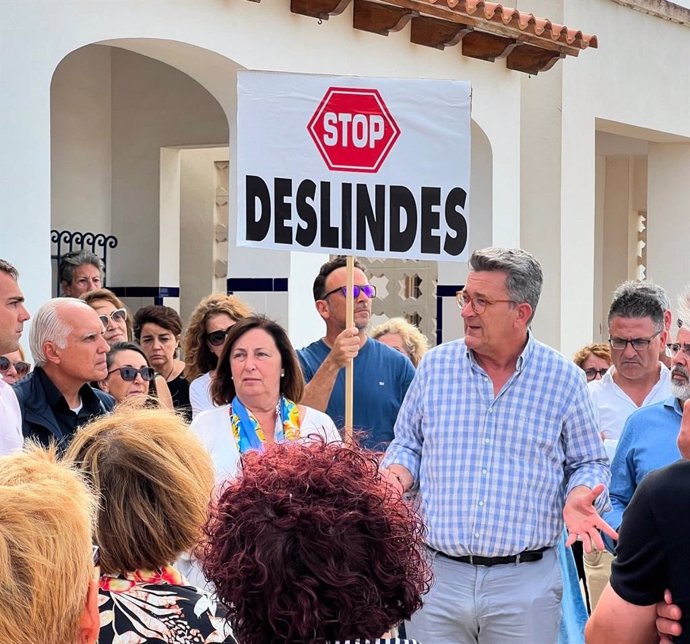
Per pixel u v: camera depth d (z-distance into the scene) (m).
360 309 5.80
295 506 1.95
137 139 11.16
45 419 4.57
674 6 13.01
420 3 8.42
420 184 4.97
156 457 2.52
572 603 4.30
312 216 4.92
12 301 4.59
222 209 12.23
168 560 2.51
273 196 4.88
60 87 10.69
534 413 4.13
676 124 13.32
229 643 2.43
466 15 8.86
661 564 2.50
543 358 4.18
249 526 1.95
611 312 5.41
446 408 4.21
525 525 4.06
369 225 4.95
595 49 11.99
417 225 4.97
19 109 6.45
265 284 8.43
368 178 4.94
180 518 2.50
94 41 6.87
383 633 1.96
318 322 8.65
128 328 6.64
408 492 4.40
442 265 10.58
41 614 1.72
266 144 4.88
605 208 16.11
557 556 4.18
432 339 12.13
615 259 16.11
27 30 6.48
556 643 4.14
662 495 2.50
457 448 4.16
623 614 2.57
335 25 8.47
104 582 2.47
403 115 4.95
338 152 4.92
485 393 4.17
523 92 11.75
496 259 4.12
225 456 4.38
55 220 10.70
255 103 4.87
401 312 12.30
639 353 5.32
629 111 12.55
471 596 4.06
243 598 1.94
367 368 5.79
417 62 9.28
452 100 4.98
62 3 6.66
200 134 10.86
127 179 11.23
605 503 4.08
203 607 2.46
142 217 11.19
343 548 1.92
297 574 1.90
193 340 6.09
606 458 4.16
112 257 11.30
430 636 4.13
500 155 10.35
